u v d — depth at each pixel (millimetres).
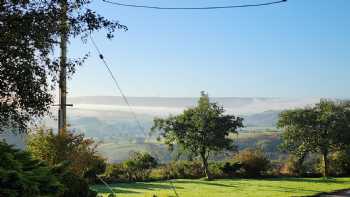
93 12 18922
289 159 72812
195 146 64500
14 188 13062
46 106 18406
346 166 70812
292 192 39625
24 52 16953
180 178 63812
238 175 66375
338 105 73250
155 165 62875
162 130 67688
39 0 17750
